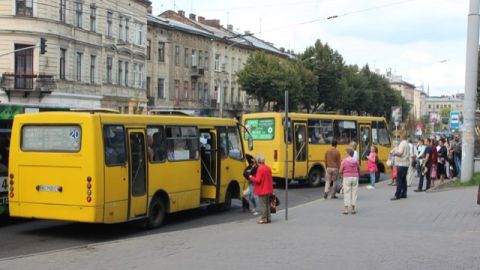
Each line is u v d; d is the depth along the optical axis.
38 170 12.71
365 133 27.80
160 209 14.32
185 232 12.68
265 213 14.11
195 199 15.78
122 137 12.95
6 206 14.13
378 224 13.59
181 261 9.57
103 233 13.48
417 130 53.56
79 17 46.66
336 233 12.31
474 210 15.73
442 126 103.50
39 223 14.91
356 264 9.15
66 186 12.42
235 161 17.55
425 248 10.40
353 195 15.61
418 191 21.59
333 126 26.08
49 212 12.61
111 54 51.56
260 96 62.78
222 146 16.92
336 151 20.00
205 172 16.66
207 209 17.84
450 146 29.16
